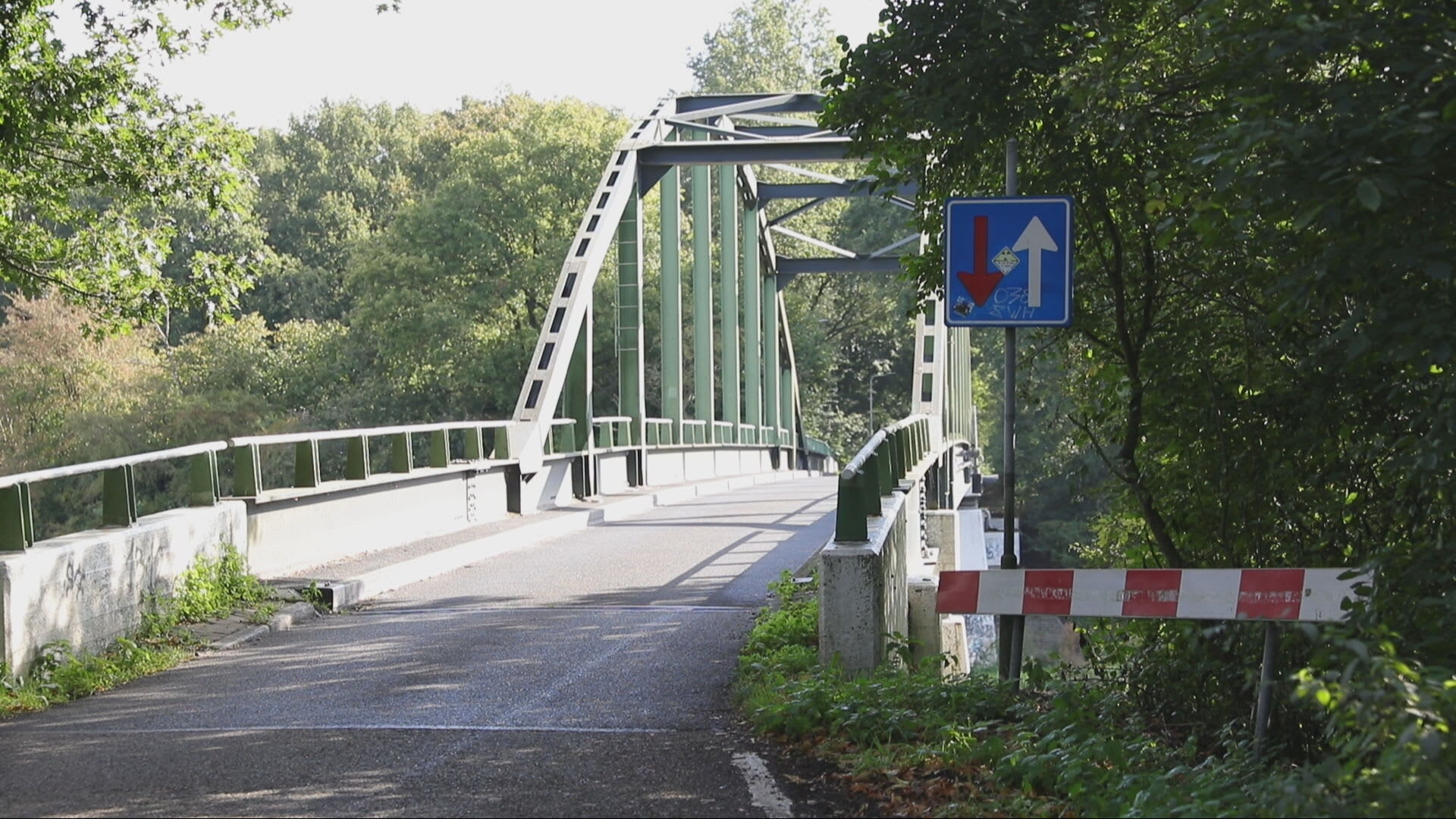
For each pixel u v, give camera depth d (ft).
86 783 20.66
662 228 110.11
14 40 51.44
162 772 21.31
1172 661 27.02
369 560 47.91
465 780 20.51
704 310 119.34
